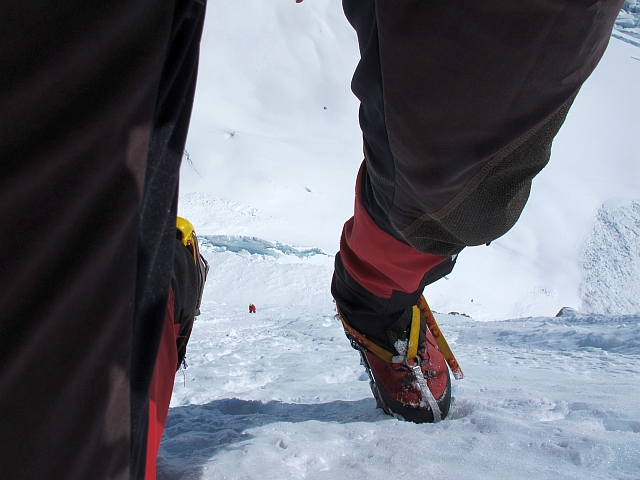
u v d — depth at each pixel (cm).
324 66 11125
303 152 7775
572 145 8719
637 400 155
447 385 142
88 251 37
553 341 589
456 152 71
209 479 101
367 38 80
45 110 34
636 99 9944
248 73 10831
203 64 10756
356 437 125
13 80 32
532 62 62
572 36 60
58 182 35
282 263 4075
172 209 53
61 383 37
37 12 33
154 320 52
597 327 695
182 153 53
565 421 131
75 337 38
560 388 193
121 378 43
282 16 11606
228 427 141
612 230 6862
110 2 36
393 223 91
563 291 5816
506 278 5769
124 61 38
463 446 114
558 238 6681
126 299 42
